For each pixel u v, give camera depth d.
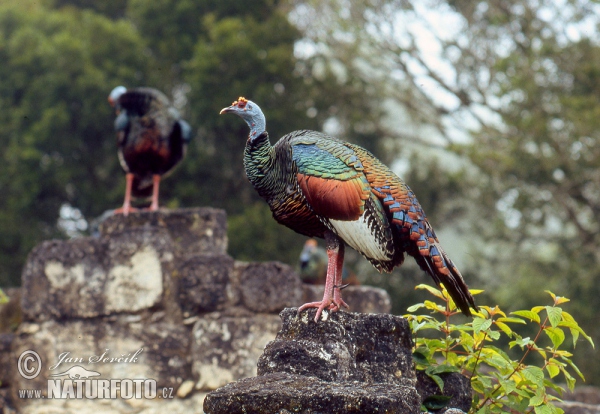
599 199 19.05
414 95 21.22
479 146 19.28
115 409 7.68
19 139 19.53
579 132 17.02
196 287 7.90
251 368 7.71
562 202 18.75
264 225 18.55
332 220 4.38
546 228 20.95
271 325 7.80
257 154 4.65
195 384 7.75
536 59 18.08
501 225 19.78
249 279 7.95
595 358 18.19
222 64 19.80
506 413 4.71
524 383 4.70
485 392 4.94
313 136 4.62
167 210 8.40
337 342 4.33
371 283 19.84
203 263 7.94
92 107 19.58
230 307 7.89
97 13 24.52
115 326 7.84
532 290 19.11
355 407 3.63
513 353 17.88
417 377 4.69
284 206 4.55
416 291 19.88
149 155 8.41
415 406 3.82
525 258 19.91
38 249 7.99
